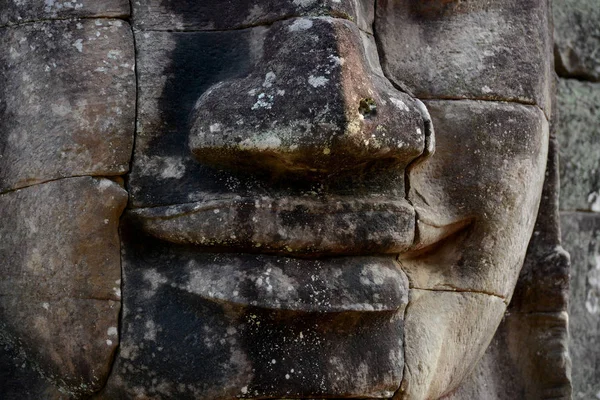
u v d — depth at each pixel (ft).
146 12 14.02
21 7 13.98
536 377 16.31
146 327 13.64
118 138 13.76
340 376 13.61
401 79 14.55
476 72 14.79
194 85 13.94
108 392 13.74
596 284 18.35
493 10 15.03
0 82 14.01
